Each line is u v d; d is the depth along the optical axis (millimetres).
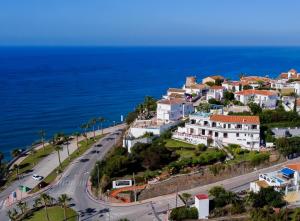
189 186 122375
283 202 107062
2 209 116875
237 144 142625
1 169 150375
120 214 108500
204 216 104188
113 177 126312
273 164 133875
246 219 102125
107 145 175375
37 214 110562
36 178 138375
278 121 157375
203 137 144375
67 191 125375
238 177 126875
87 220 105562
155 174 125688
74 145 179875
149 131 157875
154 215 107062
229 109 166875
